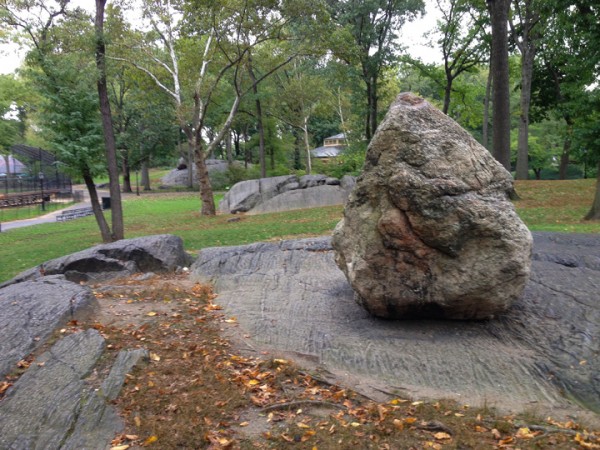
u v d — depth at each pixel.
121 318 7.42
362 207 7.16
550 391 5.54
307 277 9.59
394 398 5.41
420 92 55.66
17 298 7.73
